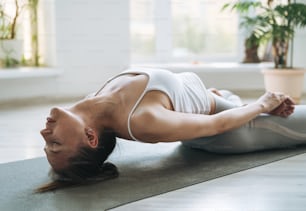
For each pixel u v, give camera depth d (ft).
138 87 6.40
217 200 5.54
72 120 5.87
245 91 14.89
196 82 7.50
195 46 15.40
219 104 7.64
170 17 15.16
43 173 6.68
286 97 7.45
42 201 5.53
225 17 15.17
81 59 14.37
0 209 5.31
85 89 14.53
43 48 14.38
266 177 6.33
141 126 6.08
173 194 5.75
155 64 14.78
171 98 6.65
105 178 6.28
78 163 5.95
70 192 5.82
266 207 5.32
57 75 14.07
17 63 14.02
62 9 14.01
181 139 6.32
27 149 8.23
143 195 5.68
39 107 12.78
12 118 11.18
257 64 14.48
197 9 15.20
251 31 13.64
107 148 6.25
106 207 5.32
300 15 11.80
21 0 13.99
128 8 14.33
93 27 14.28
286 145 7.59
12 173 6.70
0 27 13.91
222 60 15.37
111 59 14.48
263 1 14.57
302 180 6.19
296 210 5.23
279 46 12.59
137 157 7.42
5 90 13.44
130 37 14.46
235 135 7.20
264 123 7.31
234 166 6.79
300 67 13.55
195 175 6.42
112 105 6.20
